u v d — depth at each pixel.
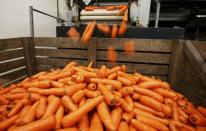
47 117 0.91
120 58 1.69
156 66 1.62
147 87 1.29
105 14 1.94
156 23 2.38
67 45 1.79
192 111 1.21
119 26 1.79
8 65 1.58
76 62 1.81
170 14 3.13
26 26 2.49
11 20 2.22
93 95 1.13
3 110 1.16
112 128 0.92
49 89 1.17
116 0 2.61
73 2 2.27
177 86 1.52
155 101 1.16
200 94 1.28
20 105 1.14
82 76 1.23
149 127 1.03
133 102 1.20
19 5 2.33
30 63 1.85
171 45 1.54
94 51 1.72
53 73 1.50
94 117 1.03
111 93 1.10
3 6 2.09
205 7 2.92
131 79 1.33
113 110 1.07
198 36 3.25
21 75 1.75
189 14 3.08
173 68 1.51
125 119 1.05
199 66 1.26
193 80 1.36
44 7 2.87
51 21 3.09
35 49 1.90
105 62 1.73
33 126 0.84
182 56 1.46
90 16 1.98
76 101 1.09
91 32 1.73
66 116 0.96
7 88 1.45
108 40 1.66
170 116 1.16
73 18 2.17
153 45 1.58
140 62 1.66
